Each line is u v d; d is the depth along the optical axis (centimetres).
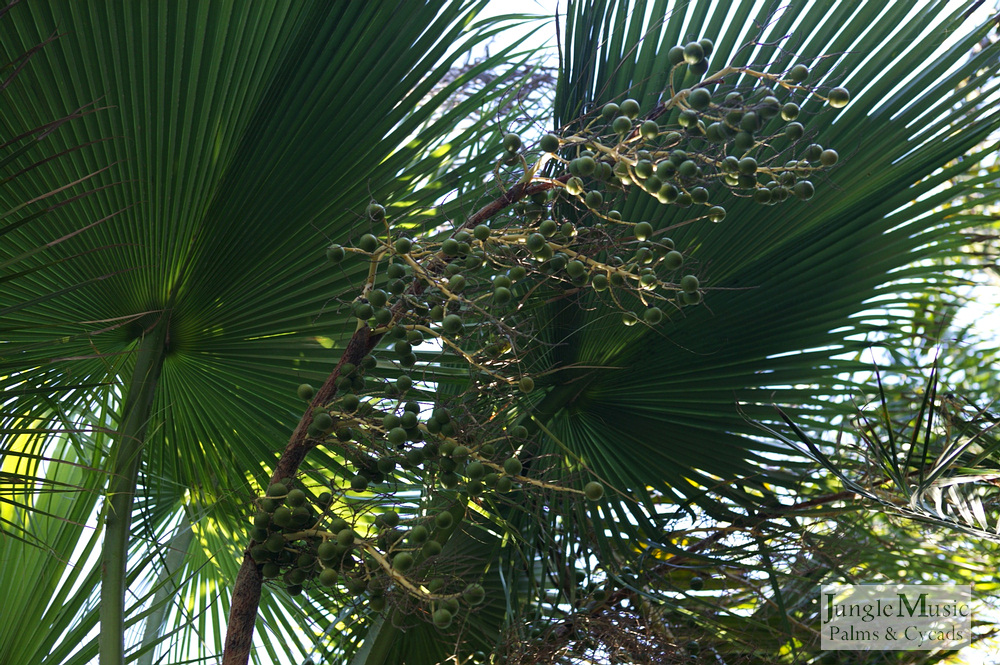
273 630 211
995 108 187
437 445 149
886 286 205
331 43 181
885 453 167
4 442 172
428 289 157
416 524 157
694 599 195
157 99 172
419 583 145
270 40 176
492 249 154
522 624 184
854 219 194
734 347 199
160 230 179
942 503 163
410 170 199
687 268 193
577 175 147
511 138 153
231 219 183
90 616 184
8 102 165
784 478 206
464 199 200
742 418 204
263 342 191
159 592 215
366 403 155
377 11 182
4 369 172
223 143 179
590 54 197
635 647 188
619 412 202
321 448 196
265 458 199
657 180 142
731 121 141
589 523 203
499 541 196
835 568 202
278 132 183
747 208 191
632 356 196
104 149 171
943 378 245
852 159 189
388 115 192
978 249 240
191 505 204
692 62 144
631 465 206
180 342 187
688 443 204
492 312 163
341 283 191
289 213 187
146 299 182
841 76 188
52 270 175
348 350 157
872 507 186
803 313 201
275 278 188
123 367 195
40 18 162
